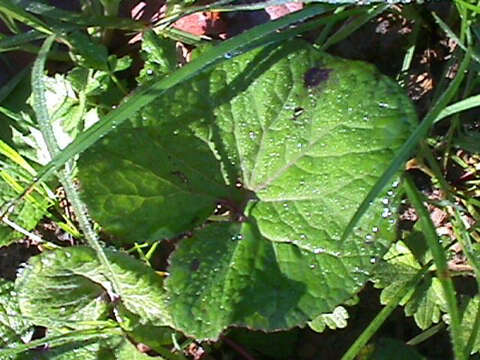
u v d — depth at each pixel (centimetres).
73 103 30
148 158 26
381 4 29
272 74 26
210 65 26
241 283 25
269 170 26
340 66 26
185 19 33
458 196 29
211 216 28
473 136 30
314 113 26
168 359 28
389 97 26
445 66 31
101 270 26
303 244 25
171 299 25
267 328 25
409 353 27
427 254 28
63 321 28
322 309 25
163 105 26
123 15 33
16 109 31
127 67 31
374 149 25
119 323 28
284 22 27
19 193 30
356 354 26
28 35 30
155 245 29
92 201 25
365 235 25
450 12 31
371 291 30
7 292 29
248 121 26
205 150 26
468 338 27
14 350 26
